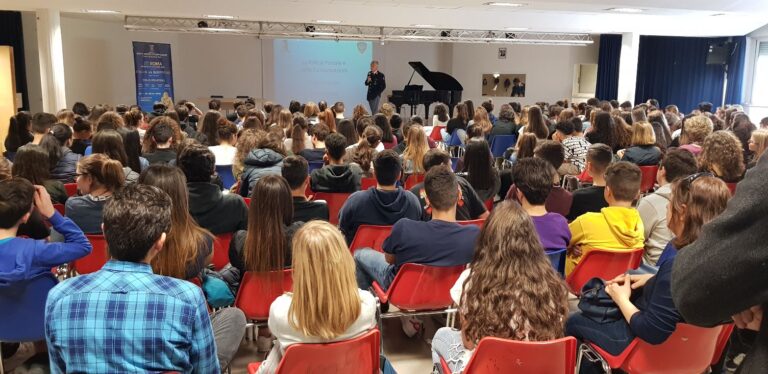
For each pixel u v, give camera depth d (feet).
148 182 7.91
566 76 49.96
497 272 6.28
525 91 50.21
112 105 41.37
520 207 6.61
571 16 34.45
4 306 7.89
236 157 16.53
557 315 6.23
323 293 6.05
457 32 42.16
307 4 29.94
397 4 28.84
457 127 27.35
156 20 37.09
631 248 9.99
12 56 30.53
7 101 30.71
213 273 9.44
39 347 9.43
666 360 6.88
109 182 10.28
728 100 44.24
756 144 15.16
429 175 9.36
